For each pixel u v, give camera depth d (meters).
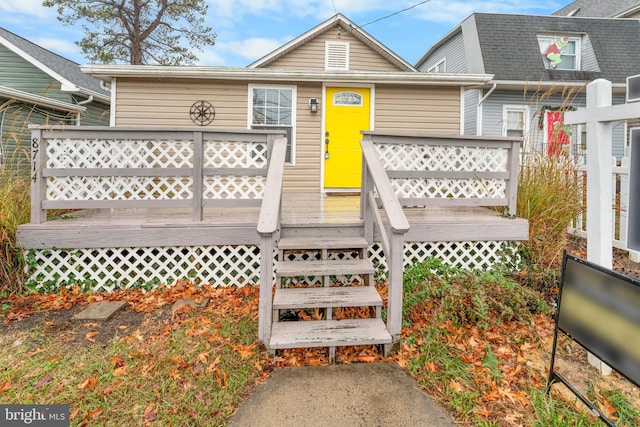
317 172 7.00
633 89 2.14
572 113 2.53
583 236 4.73
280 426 1.80
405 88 7.04
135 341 2.55
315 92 6.93
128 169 3.49
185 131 3.52
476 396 2.02
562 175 4.19
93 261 3.51
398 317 2.47
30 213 3.64
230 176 3.62
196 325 2.78
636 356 1.60
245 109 6.80
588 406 1.80
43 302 3.23
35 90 9.96
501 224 3.79
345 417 1.87
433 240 3.71
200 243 3.53
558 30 10.66
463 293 2.89
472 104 10.46
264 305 2.41
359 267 3.03
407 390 2.09
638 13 11.89
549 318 2.96
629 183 2.25
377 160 3.18
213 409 1.90
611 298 1.72
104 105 11.66
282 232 3.51
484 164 3.87
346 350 2.55
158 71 6.27
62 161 3.49
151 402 1.95
